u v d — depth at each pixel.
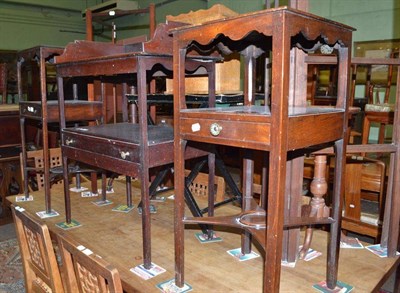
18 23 8.72
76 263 1.34
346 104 1.38
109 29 9.84
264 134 1.10
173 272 1.56
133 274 1.55
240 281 1.49
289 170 1.59
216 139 1.23
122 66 1.62
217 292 1.41
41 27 9.08
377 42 6.17
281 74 1.04
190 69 1.81
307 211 1.62
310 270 1.58
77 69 1.93
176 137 1.37
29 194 2.77
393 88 5.87
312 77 3.93
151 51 1.76
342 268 1.60
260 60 3.48
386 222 1.77
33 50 2.31
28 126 4.36
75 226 2.09
